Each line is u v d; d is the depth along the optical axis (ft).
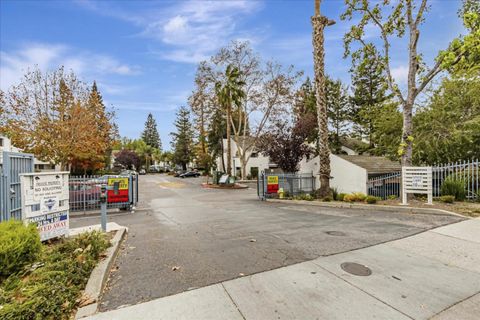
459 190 32.76
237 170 132.05
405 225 22.62
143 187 87.15
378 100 102.78
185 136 194.29
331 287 11.70
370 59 40.01
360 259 14.98
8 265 11.96
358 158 65.87
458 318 9.48
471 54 30.53
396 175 49.21
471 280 12.39
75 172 90.94
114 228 22.98
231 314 9.70
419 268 13.73
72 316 9.57
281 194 46.83
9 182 19.22
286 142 74.64
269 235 20.52
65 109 57.26
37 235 13.74
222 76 88.99
